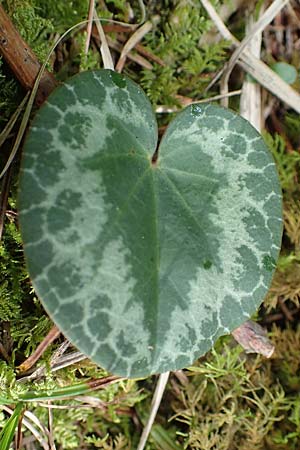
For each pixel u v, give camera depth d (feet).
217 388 0.69
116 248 0.51
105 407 0.67
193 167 0.56
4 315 0.60
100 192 0.52
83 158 0.52
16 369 0.59
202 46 0.71
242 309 0.56
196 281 0.55
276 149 0.72
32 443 0.64
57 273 0.49
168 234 0.54
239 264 0.56
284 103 0.74
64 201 0.50
